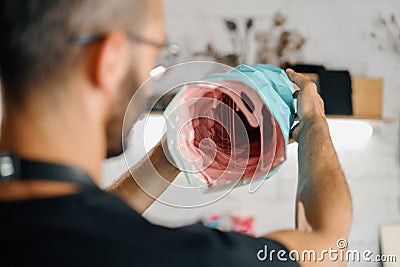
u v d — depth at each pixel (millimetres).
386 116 2850
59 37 438
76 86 447
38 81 443
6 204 428
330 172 589
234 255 457
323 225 538
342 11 2738
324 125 672
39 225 420
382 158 2869
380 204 2875
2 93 457
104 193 458
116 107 468
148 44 470
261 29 2637
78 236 421
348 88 2375
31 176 439
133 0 456
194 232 462
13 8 439
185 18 2570
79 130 454
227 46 2607
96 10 439
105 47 440
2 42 443
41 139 448
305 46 2689
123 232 433
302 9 2682
